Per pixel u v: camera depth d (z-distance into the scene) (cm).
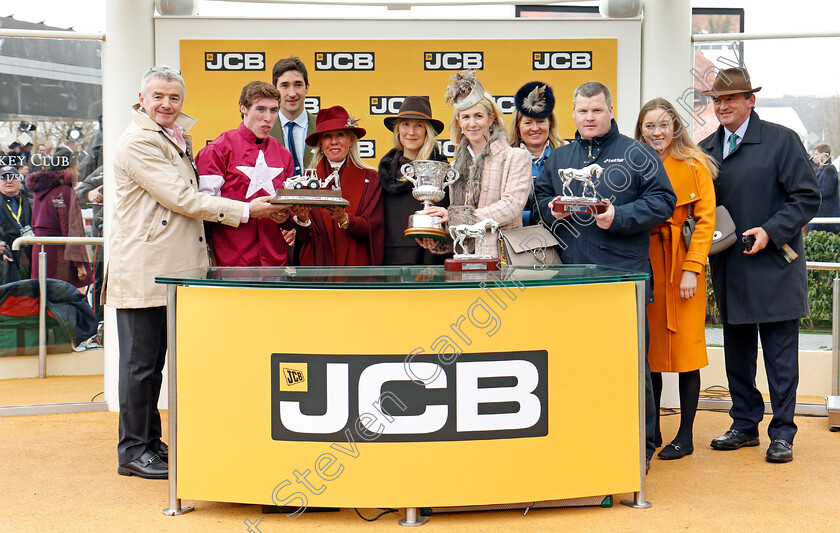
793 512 353
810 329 585
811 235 585
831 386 582
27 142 586
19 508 361
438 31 587
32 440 503
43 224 594
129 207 403
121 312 407
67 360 601
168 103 404
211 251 444
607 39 589
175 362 343
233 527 335
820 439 500
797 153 452
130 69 576
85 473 423
